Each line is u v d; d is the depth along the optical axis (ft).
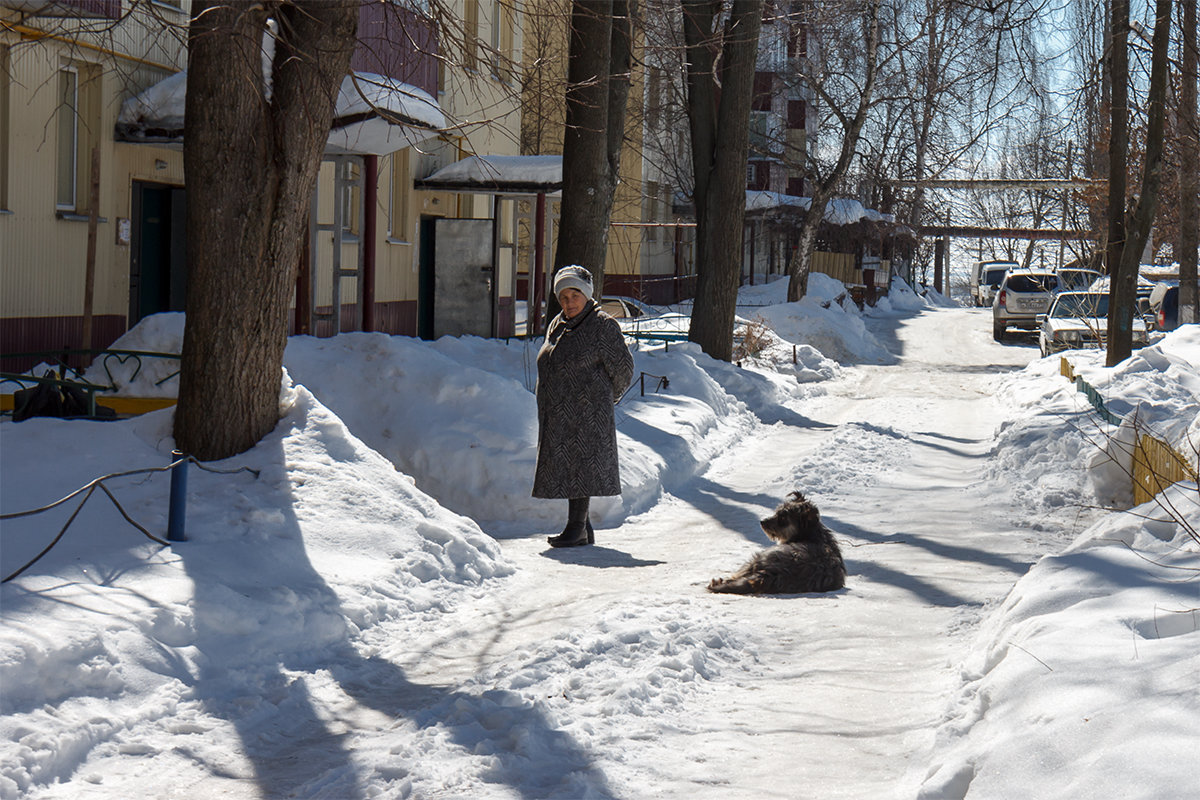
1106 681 12.68
